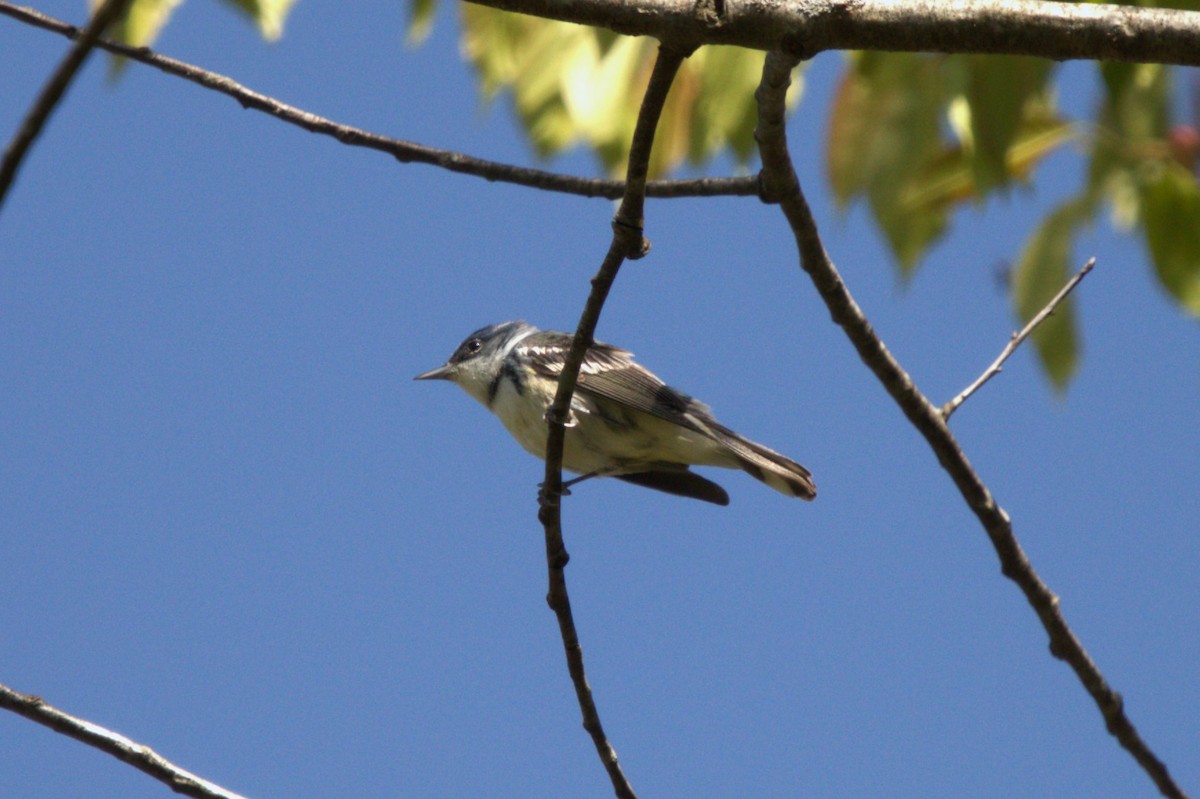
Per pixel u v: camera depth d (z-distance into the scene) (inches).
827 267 336.5
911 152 433.7
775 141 295.6
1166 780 386.3
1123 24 248.5
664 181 342.3
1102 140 451.2
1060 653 381.4
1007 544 369.4
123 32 385.1
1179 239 450.0
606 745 343.6
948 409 365.1
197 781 313.4
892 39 257.8
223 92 376.2
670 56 268.4
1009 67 398.0
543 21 437.7
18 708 311.7
